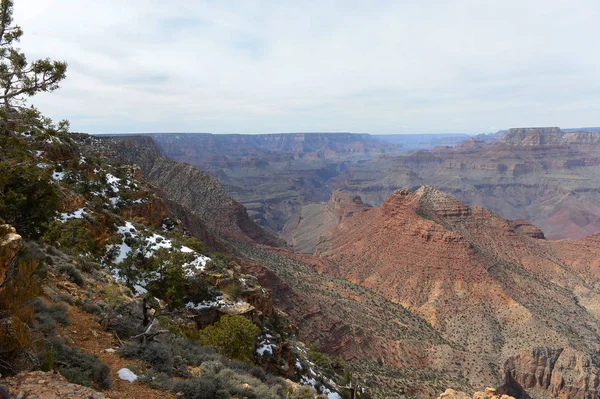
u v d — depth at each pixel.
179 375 14.86
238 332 24.45
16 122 20.34
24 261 12.66
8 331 10.16
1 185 18.97
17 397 8.33
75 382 10.52
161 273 31.03
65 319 15.07
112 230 36.72
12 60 18.09
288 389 19.86
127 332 17.19
